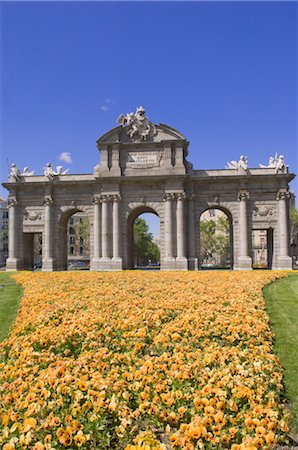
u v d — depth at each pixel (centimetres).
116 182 5969
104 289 2844
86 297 2442
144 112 6038
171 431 840
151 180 5912
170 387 975
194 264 5856
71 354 1318
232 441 775
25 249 6456
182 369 1019
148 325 1567
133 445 736
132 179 5906
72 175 6262
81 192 6253
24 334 1545
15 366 1105
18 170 6381
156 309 1930
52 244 6200
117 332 1488
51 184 6209
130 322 1565
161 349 1307
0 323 2045
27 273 5097
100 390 905
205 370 1034
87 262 14850
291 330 1764
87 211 6234
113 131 6022
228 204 6034
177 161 5912
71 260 16112
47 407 830
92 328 1505
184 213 5906
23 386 927
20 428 756
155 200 6003
